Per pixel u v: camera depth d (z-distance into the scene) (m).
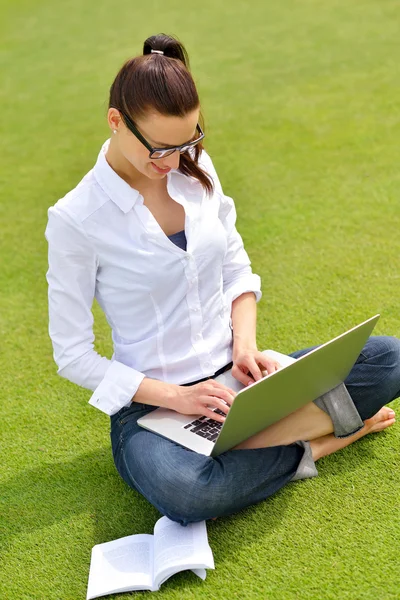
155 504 2.21
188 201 2.31
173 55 2.19
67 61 7.88
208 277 2.35
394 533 2.23
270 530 2.28
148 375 2.39
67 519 2.45
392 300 3.44
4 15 10.33
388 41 7.14
